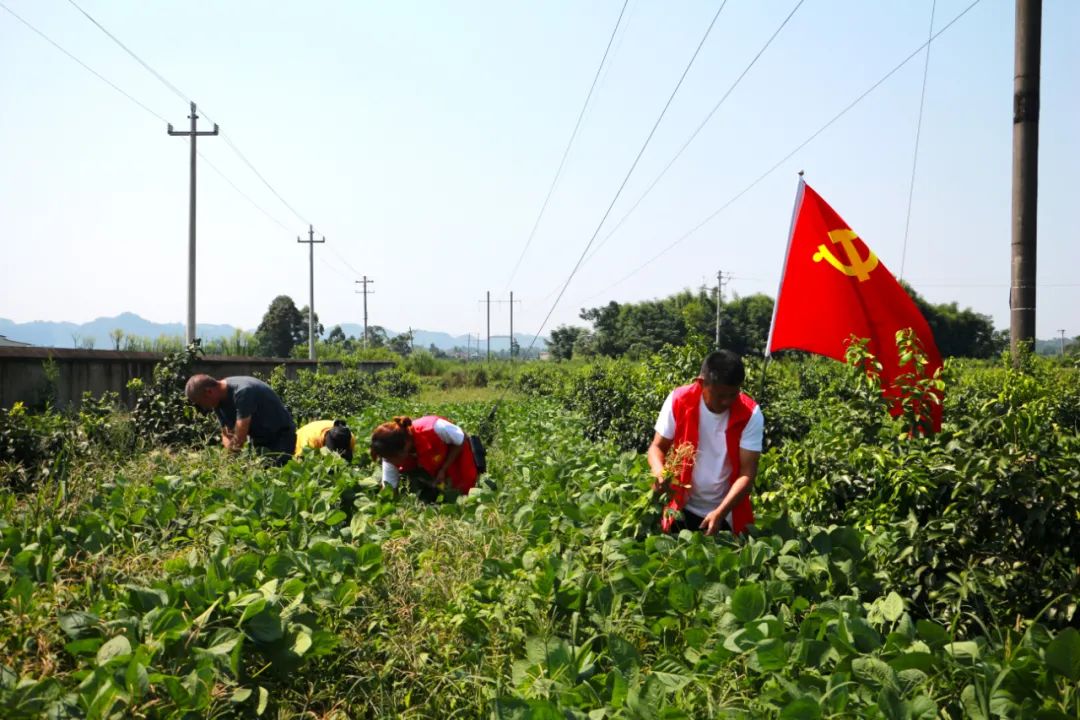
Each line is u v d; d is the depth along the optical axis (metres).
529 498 7.04
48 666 3.40
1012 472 4.37
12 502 5.79
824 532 4.82
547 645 3.73
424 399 30.61
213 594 3.96
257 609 3.70
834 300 6.44
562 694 3.36
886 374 6.31
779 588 4.22
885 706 3.02
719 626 3.97
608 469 8.34
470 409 20.19
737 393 4.92
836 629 3.75
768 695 3.29
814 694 3.22
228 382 8.49
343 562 4.73
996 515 4.44
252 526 5.64
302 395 19.00
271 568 4.58
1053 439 4.62
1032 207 10.12
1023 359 10.08
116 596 4.14
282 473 7.41
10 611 3.80
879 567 4.62
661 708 3.21
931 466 4.70
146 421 10.31
